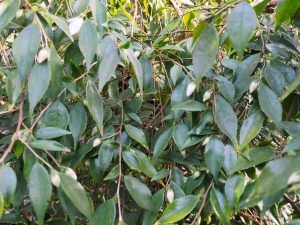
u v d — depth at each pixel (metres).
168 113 0.31
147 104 0.33
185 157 0.26
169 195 0.24
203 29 0.20
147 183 0.31
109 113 0.28
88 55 0.22
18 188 0.25
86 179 0.33
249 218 0.33
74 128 0.24
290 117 0.26
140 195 0.23
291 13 0.18
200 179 0.25
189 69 0.28
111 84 0.29
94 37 0.22
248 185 0.22
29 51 0.19
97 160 0.26
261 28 0.27
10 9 0.20
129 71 0.30
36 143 0.20
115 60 0.23
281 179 0.13
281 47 0.25
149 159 0.27
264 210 0.19
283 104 0.25
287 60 0.25
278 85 0.23
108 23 0.28
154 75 0.32
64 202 0.21
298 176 0.13
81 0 0.27
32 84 0.19
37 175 0.19
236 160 0.22
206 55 0.19
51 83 0.21
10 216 0.24
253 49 0.27
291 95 0.25
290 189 0.14
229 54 0.29
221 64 0.28
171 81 0.31
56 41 0.24
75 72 0.26
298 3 0.18
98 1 0.24
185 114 0.29
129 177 0.24
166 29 0.32
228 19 0.19
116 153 0.26
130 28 0.35
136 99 0.29
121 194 0.30
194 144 0.26
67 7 0.32
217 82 0.25
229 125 0.23
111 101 0.30
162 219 0.22
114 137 0.28
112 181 0.30
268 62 0.24
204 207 0.25
